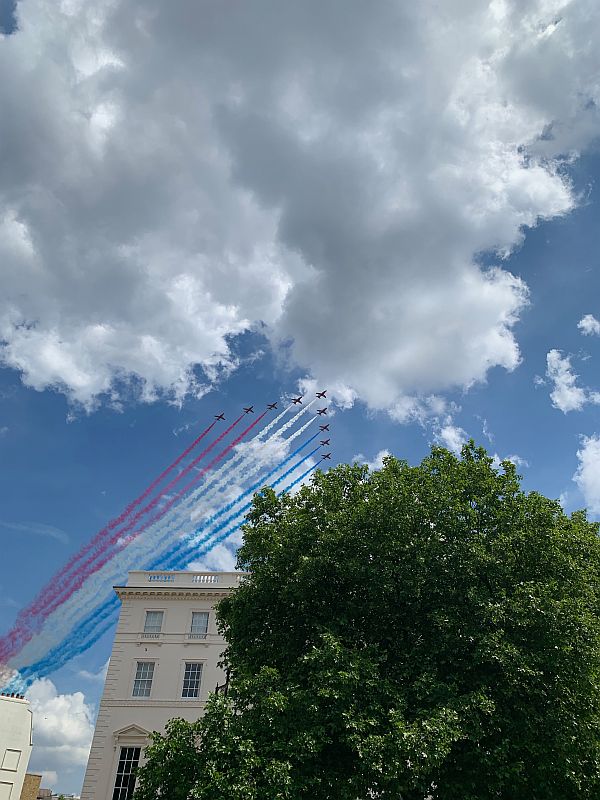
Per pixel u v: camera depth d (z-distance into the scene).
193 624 47.91
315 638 23.19
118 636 47.56
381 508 24.41
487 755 20.06
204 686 45.28
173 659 46.41
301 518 26.17
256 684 21.53
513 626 21.50
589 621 21.47
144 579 50.38
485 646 20.88
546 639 21.12
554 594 22.72
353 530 24.44
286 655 23.73
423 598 23.31
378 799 20.05
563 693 20.94
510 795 21.09
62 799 46.81
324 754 20.58
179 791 18.89
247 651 25.12
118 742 43.59
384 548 23.67
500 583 23.16
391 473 27.33
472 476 26.44
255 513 28.48
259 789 18.33
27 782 32.09
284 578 25.02
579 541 26.02
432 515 24.50
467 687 21.53
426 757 18.34
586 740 20.75
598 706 21.38
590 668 21.25
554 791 21.11
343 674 19.95
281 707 20.11
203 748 19.80
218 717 20.47
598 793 22.14
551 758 20.31
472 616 22.12
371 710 20.08
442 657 22.05
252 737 19.84
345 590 24.33
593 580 25.39
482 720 20.61
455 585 23.09
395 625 23.53
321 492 27.20
